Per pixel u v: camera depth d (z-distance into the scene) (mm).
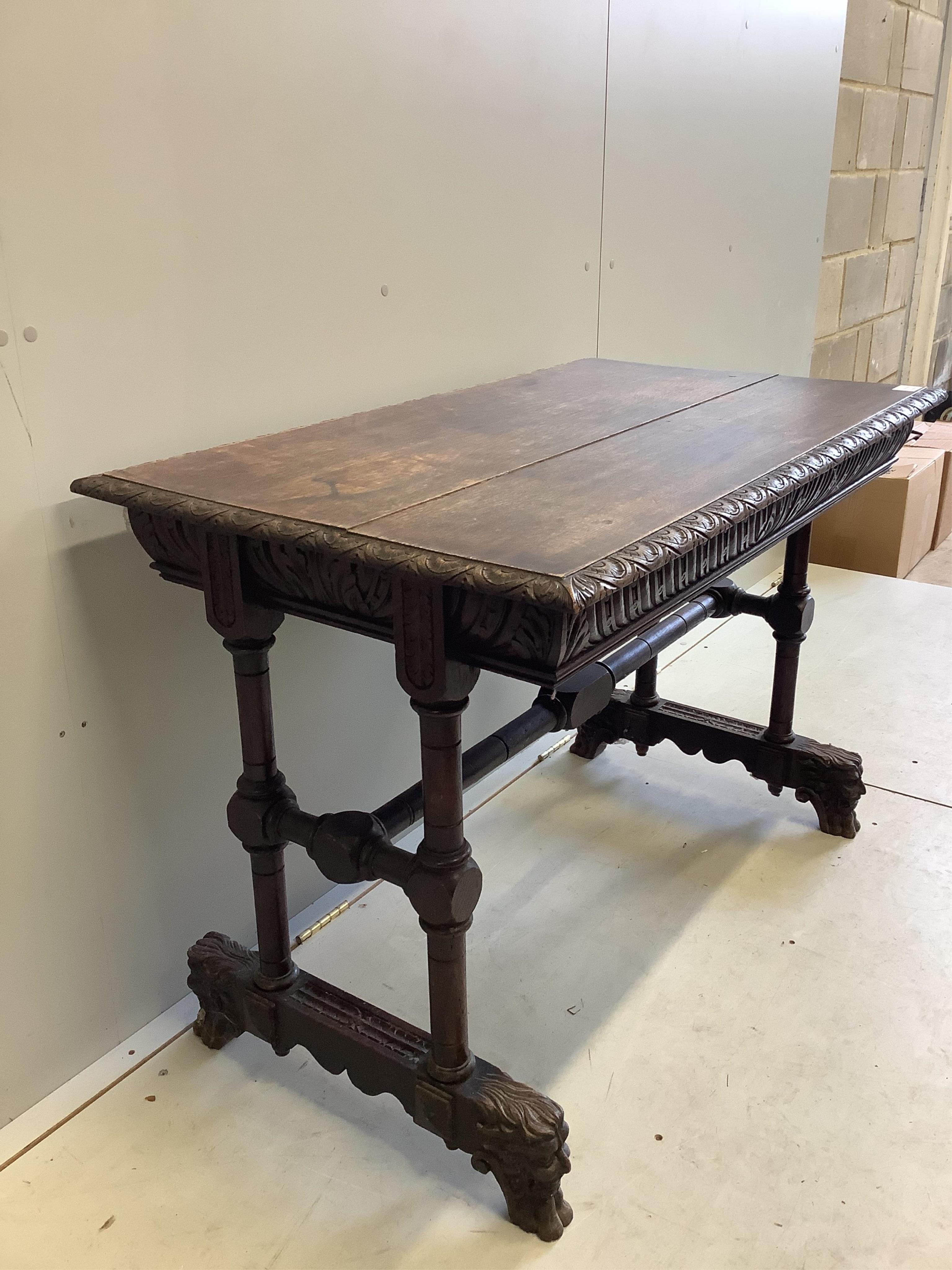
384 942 1578
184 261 1238
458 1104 1135
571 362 1898
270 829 1212
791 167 2594
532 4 1648
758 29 2268
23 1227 1127
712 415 1406
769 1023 1411
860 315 3822
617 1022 1412
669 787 2000
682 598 1073
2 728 1163
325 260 1423
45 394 1128
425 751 1030
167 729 1354
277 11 1271
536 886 1702
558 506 993
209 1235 1119
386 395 1584
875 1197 1156
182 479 1104
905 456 3393
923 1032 1394
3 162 1038
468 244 1662
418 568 856
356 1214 1146
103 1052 1367
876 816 1888
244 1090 1316
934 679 2438
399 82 1463
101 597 1233
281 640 1500
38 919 1250
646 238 2094
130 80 1133
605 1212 1141
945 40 3969
